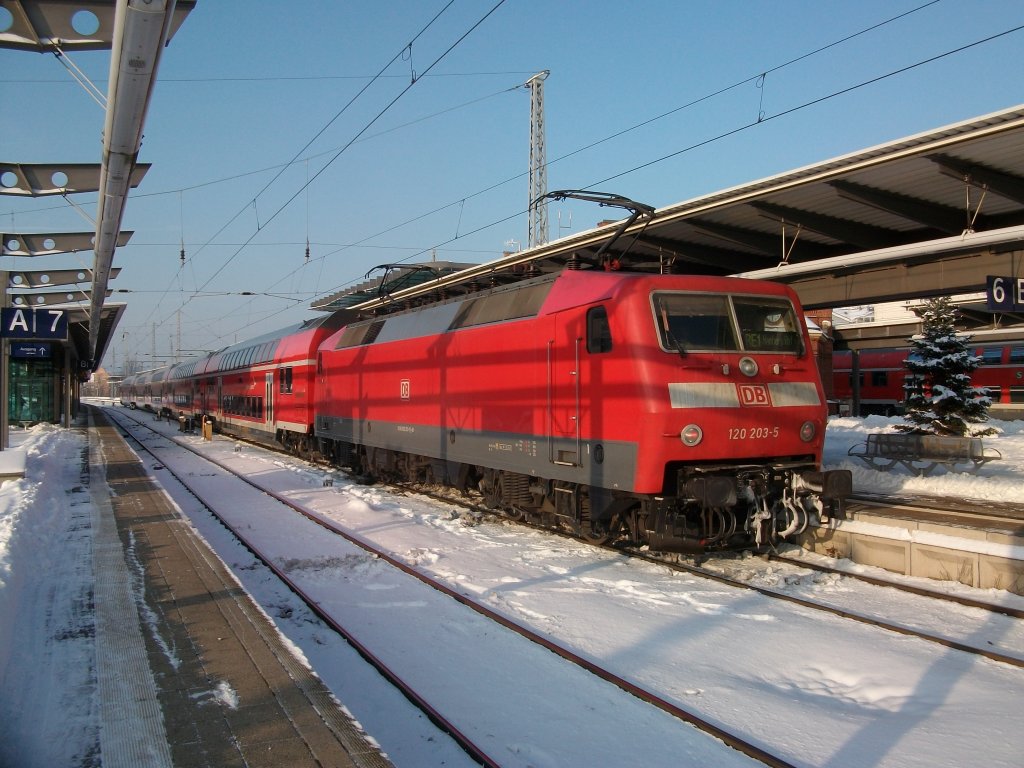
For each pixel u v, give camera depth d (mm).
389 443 15367
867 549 9305
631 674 5926
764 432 8875
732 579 8602
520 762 4551
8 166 10203
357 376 17328
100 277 16078
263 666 5273
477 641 6672
